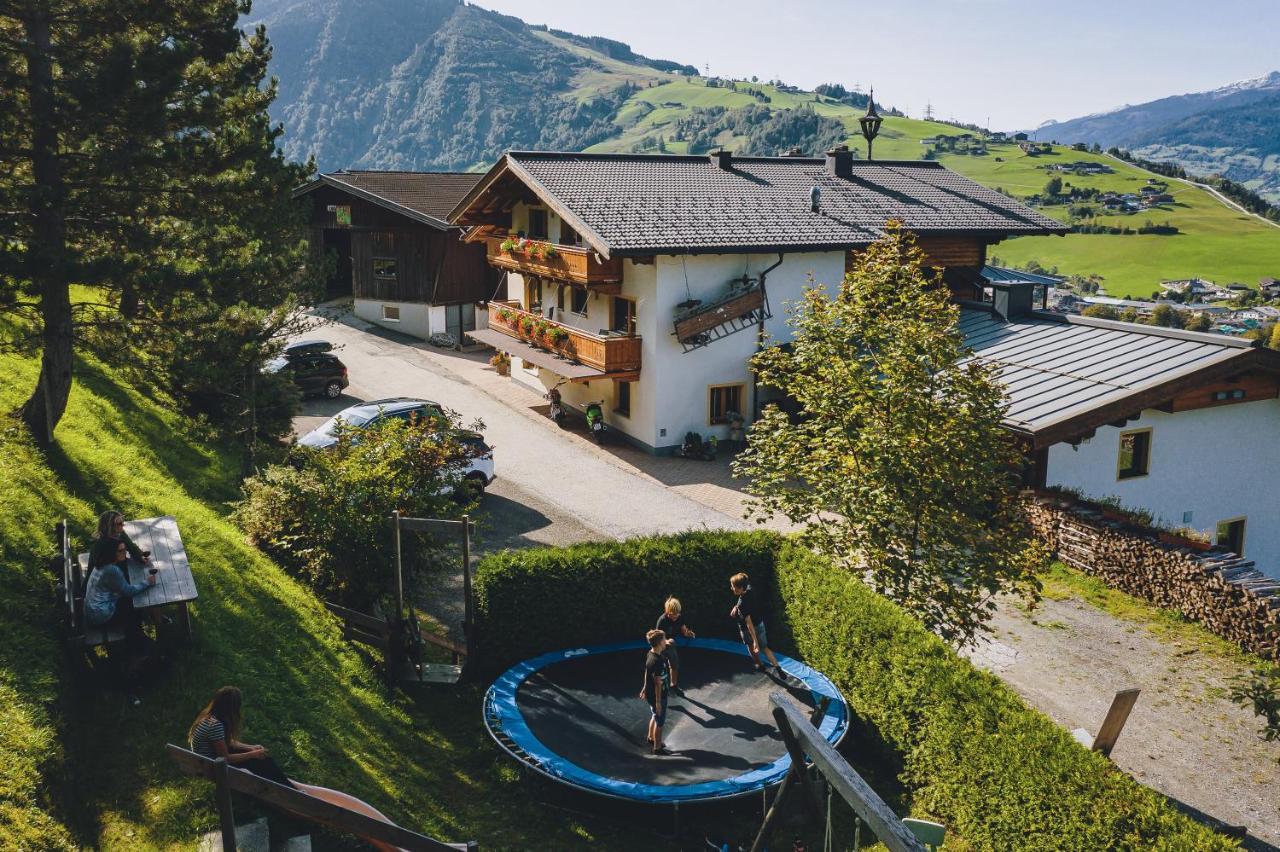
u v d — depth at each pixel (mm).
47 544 11922
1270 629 15578
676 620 12672
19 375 17625
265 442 23594
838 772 5895
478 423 17812
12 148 13867
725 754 11797
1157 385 20094
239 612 12711
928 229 30297
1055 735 10148
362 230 43000
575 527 21984
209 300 14883
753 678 14031
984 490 13766
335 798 8359
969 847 10781
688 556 15500
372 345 40188
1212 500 22891
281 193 20969
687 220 27719
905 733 12039
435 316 41312
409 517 14828
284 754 10039
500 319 33531
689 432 28062
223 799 5699
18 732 8219
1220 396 21828
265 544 15680
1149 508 22172
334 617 14477
